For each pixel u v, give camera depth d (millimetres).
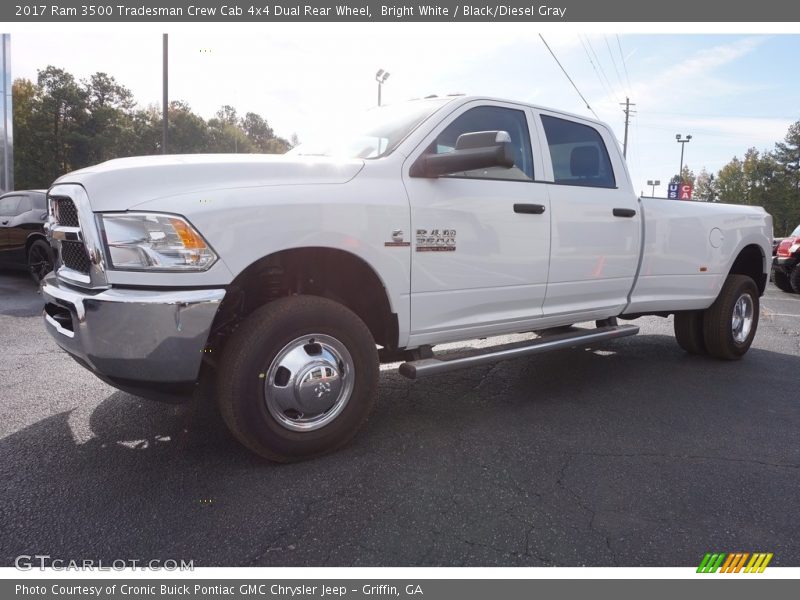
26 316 6922
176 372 2592
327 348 2988
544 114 4160
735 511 2629
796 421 3855
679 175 50438
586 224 4207
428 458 3090
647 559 2242
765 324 8000
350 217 2977
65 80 50031
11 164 19141
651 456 3215
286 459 2941
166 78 20844
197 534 2320
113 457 3008
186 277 2568
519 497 2691
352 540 2305
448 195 3414
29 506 2504
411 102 3920
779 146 69500
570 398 4250
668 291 4996
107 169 2688
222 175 2732
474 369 5020
